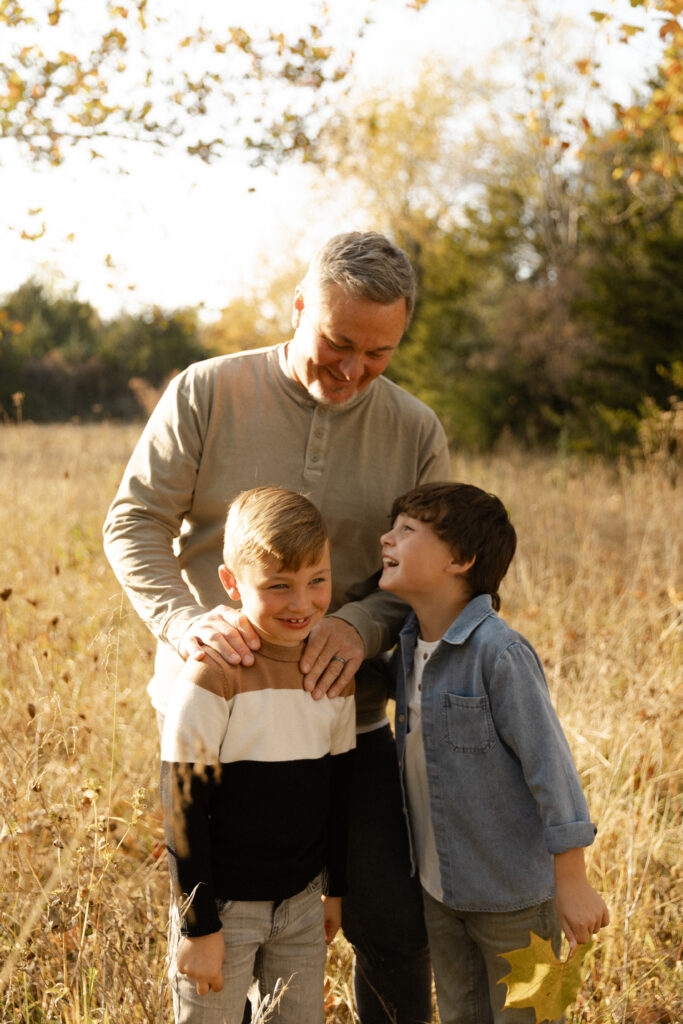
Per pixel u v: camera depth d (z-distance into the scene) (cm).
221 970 167
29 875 207
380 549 219
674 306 1139
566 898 170
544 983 147
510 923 182
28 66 490
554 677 370
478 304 2020
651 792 285
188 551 213
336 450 207
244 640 175
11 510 506
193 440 202
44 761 234
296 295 198
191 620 187
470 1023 193
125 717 310
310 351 189
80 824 206
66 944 196
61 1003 183
